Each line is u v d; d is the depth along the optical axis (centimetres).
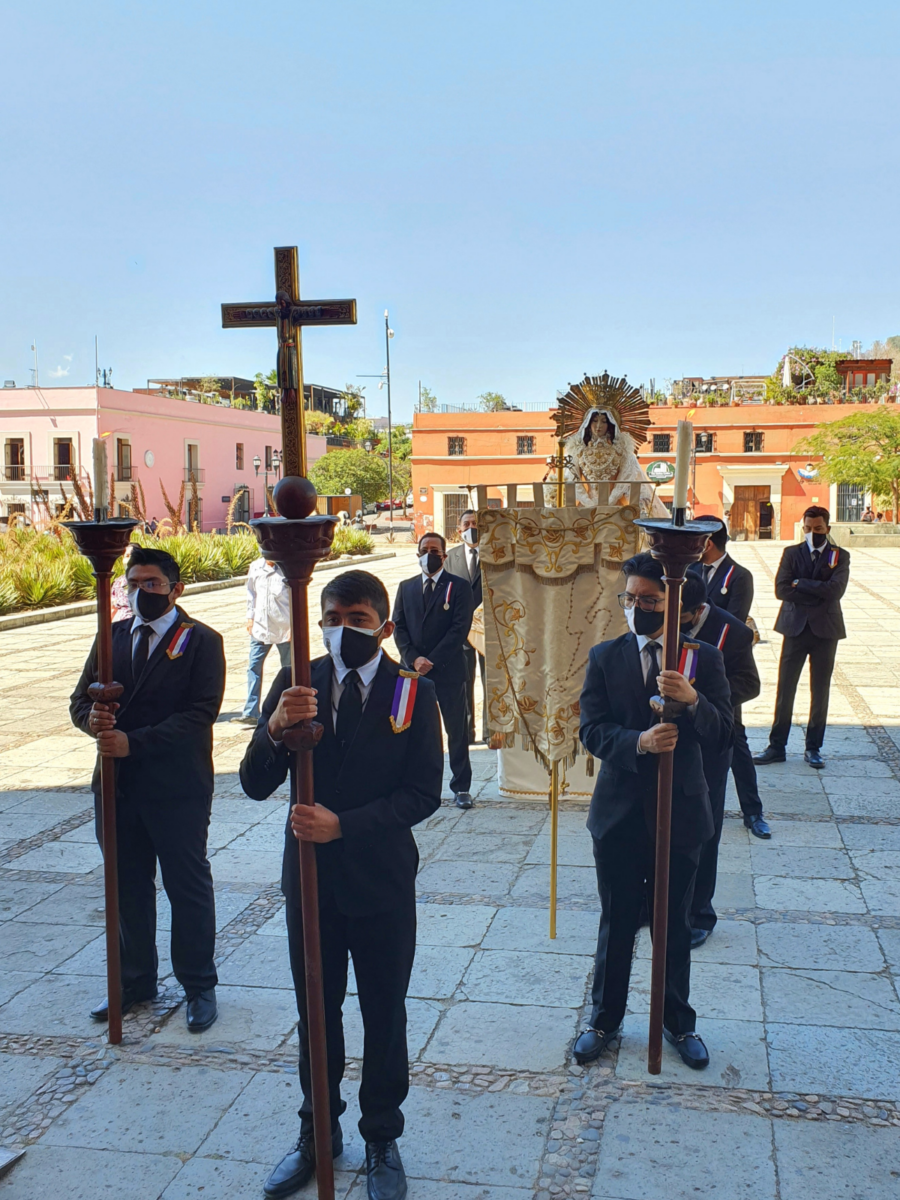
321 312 322
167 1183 282
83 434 3822
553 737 415
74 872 522
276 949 427
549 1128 300
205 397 5188
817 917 442
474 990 385
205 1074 335
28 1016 375
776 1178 275
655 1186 273
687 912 333
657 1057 324
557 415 584
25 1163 292
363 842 266
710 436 3959
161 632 370
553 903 427
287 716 245
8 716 922
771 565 2567
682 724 324
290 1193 276
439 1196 272
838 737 763
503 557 416
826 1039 344
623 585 407
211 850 548
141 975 379
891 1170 278
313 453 5438
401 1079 279
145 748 354
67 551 2055
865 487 3422
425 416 4016
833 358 4719
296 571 237
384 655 282
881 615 1448
